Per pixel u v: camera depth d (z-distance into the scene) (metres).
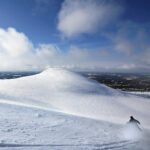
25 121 8.52
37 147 4.97
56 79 59.25
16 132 6.30
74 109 25.59
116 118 21.02
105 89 54.22
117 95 47.50
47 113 12.45
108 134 8.12
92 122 11.23
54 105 27.47
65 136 6.70
